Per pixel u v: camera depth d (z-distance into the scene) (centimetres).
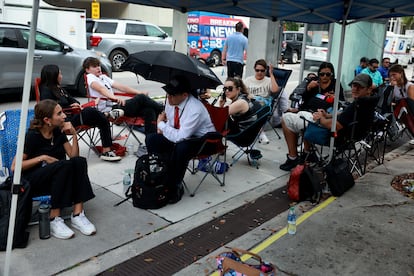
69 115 495
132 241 327
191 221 365
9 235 260
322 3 424
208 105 450
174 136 395
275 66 789
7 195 301
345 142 470
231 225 362
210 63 1645
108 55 1398
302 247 326
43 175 321
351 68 1005
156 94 1016
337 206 406
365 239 342
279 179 479
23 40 834
